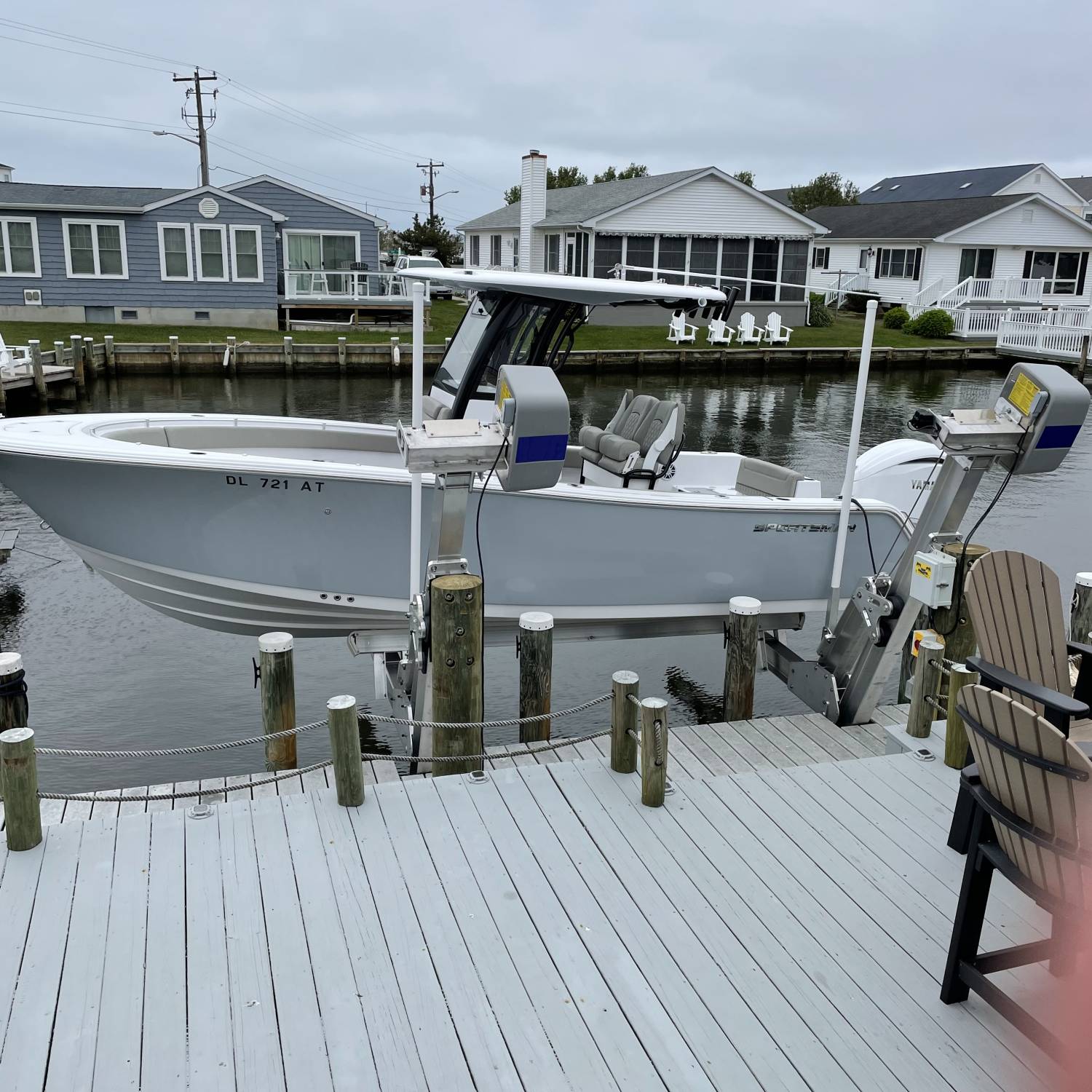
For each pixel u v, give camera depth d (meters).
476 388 6.25
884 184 43.84
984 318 29.89
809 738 5.10
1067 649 2.82
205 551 5.34
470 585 3.90
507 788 3.61
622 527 5.69
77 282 23.98
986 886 2.42
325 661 6.79
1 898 2.91
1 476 5.20
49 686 6.27
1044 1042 2.21
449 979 2.62
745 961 2.71
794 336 28.73
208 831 3.29
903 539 6.27
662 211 27.80
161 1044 2.39
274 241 24.80
